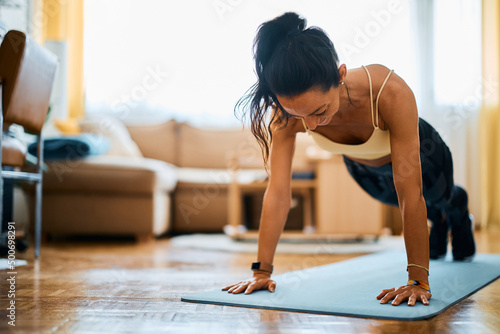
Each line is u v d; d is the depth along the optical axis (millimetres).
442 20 5238
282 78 1169
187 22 5277
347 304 1336
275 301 1375
